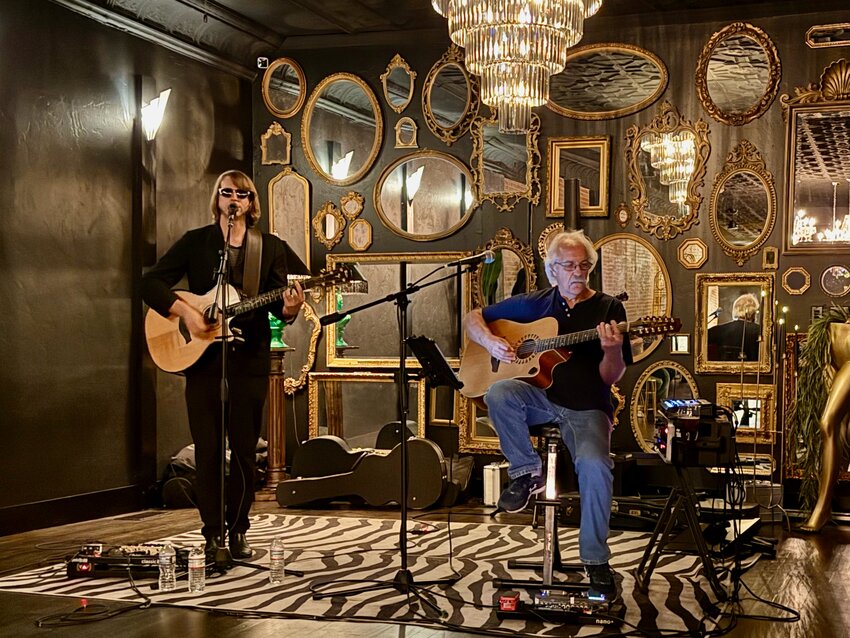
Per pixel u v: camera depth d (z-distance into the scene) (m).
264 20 7.93
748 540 5.60
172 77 7.60
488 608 4.30
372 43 8.16
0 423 6.09
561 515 6.38
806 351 6.54
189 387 5.18
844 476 6.80
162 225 7.48
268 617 4.17
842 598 4.55
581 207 7.68
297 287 4.96
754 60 7.32
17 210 6.23
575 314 4.61
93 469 6.81
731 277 7.34
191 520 6.71
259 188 8.45
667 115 7.51
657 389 7.47
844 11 7.11
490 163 7.89
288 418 8.30
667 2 7.28
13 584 4.77
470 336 4.75
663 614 4.24
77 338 6.70
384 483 7.05
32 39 6.35
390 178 8.13
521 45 5.51
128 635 3.91
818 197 7.18
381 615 4.18
